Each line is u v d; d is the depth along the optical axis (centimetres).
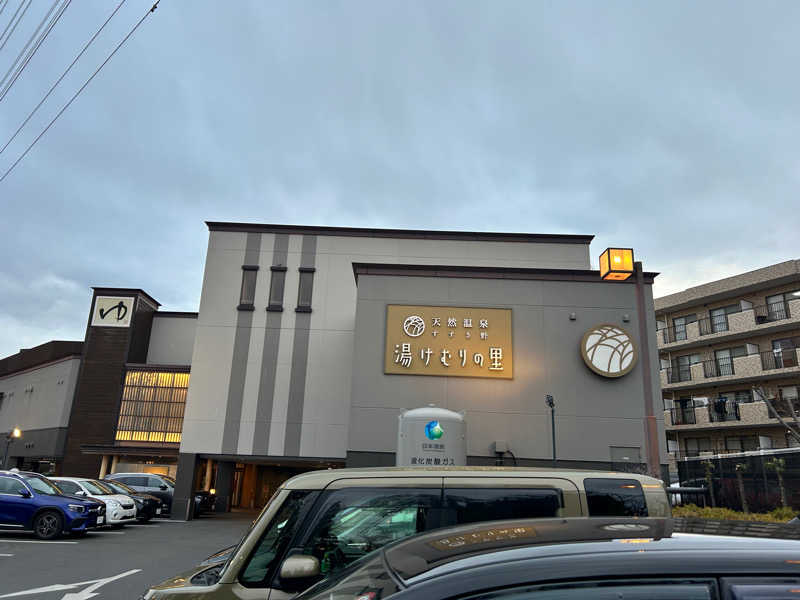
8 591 770
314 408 1936
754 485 1416
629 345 1603
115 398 2462
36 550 1116
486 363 1608
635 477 387
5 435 3244
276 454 1900
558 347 1622
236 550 349
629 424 1561
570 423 1563
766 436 2783
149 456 2422
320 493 361
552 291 1664
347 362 1977
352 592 192
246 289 2041
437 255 2056
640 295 1125
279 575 333
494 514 359
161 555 1134
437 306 1656
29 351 3319
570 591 151
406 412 1188
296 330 2005
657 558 158
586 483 376
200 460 1995
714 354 3119
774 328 2811
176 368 2492
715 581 151
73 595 753
